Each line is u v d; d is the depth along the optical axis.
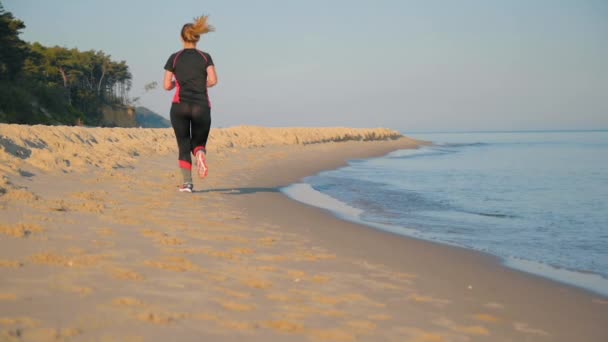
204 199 6.37
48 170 7.07
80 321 2.18
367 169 14.65
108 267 3.03
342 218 6.13
